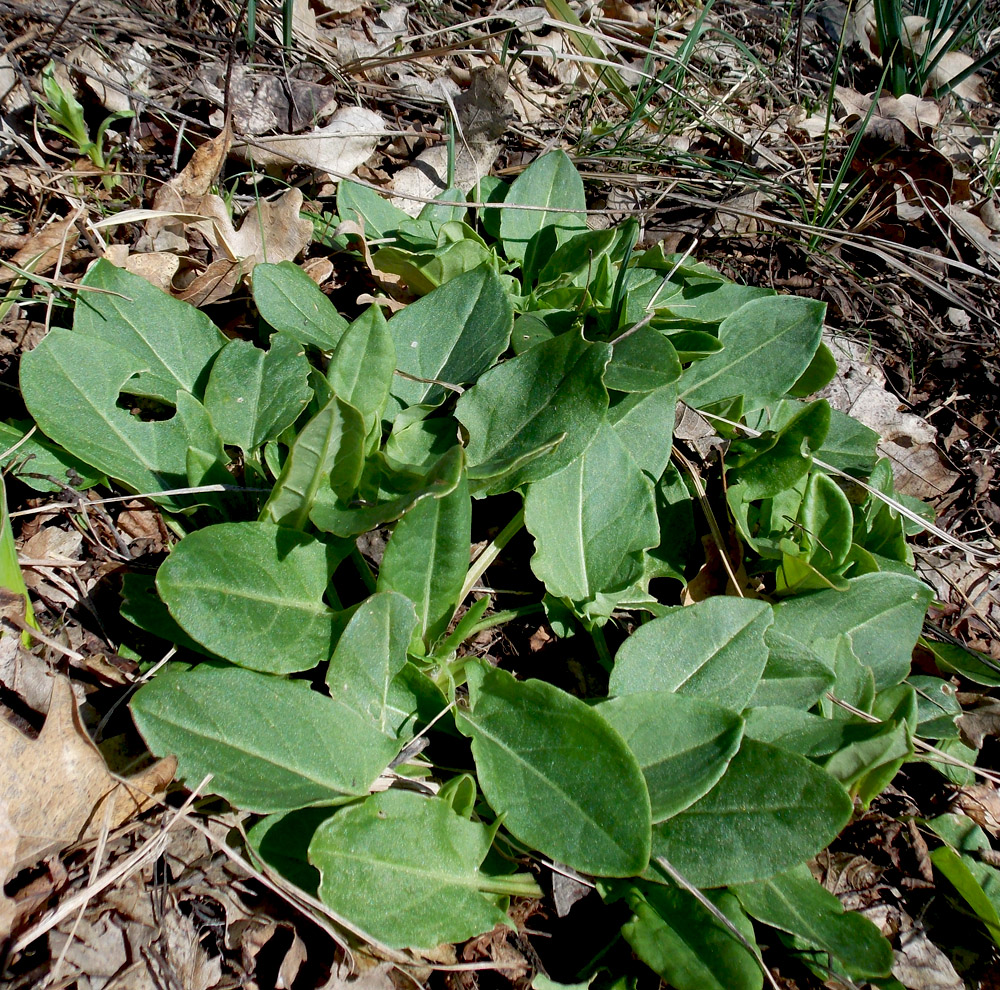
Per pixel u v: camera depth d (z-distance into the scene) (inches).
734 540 16.0
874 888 13.9
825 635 14.9
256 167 18.5
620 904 12.6
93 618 13.2
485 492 13.6
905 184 23.2
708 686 13.2
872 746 12.6
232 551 12.3
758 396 16.9
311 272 17.1
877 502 16.9
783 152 25.3
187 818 11.6
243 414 14.3
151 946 11.2
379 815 11.4
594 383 13.7
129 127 18.6
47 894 11.1
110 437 13.6
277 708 11.7
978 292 22.7
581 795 11.8
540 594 15.2
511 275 18.6
